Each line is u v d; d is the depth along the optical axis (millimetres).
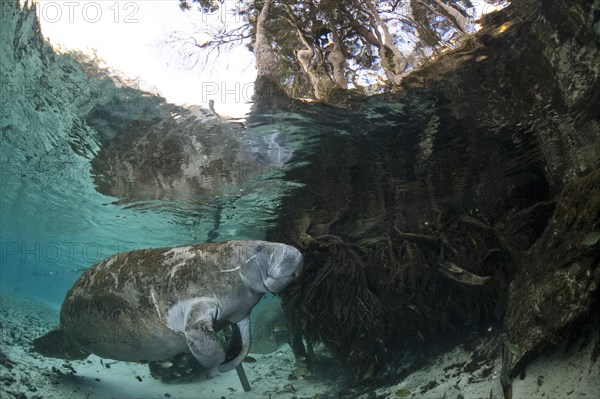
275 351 5391
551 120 2967
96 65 3141
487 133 3354
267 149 3865
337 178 4172
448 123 3318
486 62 2754
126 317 2807
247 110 3314
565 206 2316
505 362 2307
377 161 3875
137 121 3586
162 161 4195
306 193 4504
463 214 3738
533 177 3588
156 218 5957
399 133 3494
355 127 3469
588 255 2004
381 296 3762
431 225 3898
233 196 4824
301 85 3086
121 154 4148
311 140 3697
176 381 4004
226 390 3912
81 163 4609
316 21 2877
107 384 3434
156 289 2742
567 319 1978
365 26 2846
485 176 3738
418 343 3686
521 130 3217
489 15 2549
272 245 2887
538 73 2738
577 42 2438
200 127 3578
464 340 3449
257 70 3039
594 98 2570
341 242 4023
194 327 2471
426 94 3033
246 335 2920
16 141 4805
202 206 5234
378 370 3721
